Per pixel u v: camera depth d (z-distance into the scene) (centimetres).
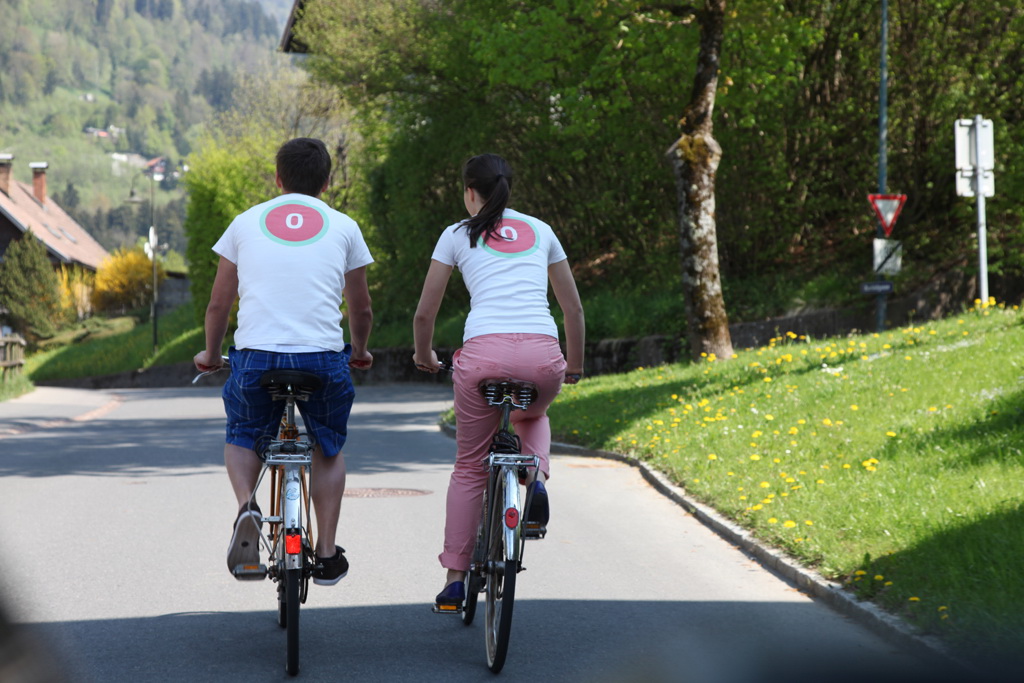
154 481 3484
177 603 1842
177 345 15475
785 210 8000
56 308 19338
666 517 2688
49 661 1496
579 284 10000
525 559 2202
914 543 1894
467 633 1681
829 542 2041
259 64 15075
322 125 14725
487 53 6675
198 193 15425
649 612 1773
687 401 4403
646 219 9325
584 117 6675
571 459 3991
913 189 7488
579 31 6550
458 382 1558
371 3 10431
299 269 1523
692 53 6444
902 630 1538
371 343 12019
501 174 1609
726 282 8112
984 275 5041
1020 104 7075
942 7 7169
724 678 1414
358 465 3878
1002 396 2975
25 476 3638
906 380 3588
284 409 1552
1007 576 1634
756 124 7719
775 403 3794
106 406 8312
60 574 2069
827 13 7725
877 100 7619
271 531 1556
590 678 1432
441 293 1596
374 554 2259
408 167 11006
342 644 1608
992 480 2228
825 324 7200
